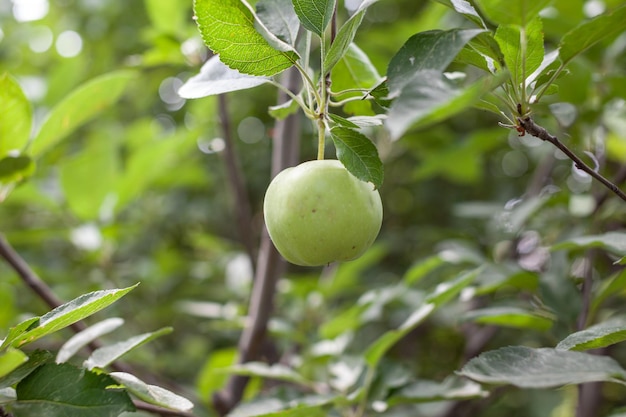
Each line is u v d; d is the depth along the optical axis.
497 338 1.37
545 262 1.14
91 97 0.86
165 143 1.22
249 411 0.79
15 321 1.04
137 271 1.36
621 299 1.08
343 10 1.24
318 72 0.65
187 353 1.54
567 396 1.19
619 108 1.00
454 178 1.37
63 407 0.58
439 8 1.16
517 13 0.56
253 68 0.61
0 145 0.82
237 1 0.58
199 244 1.56
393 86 0.56
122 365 0.82
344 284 1.21
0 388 0.58
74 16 1.69
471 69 1.12
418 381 0.82
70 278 1.26
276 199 0.62
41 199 1.28
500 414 1.48
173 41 1.02
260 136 1.81
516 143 1.41
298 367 0.98
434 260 0.94
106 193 1.27
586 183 1.17
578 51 0.60
